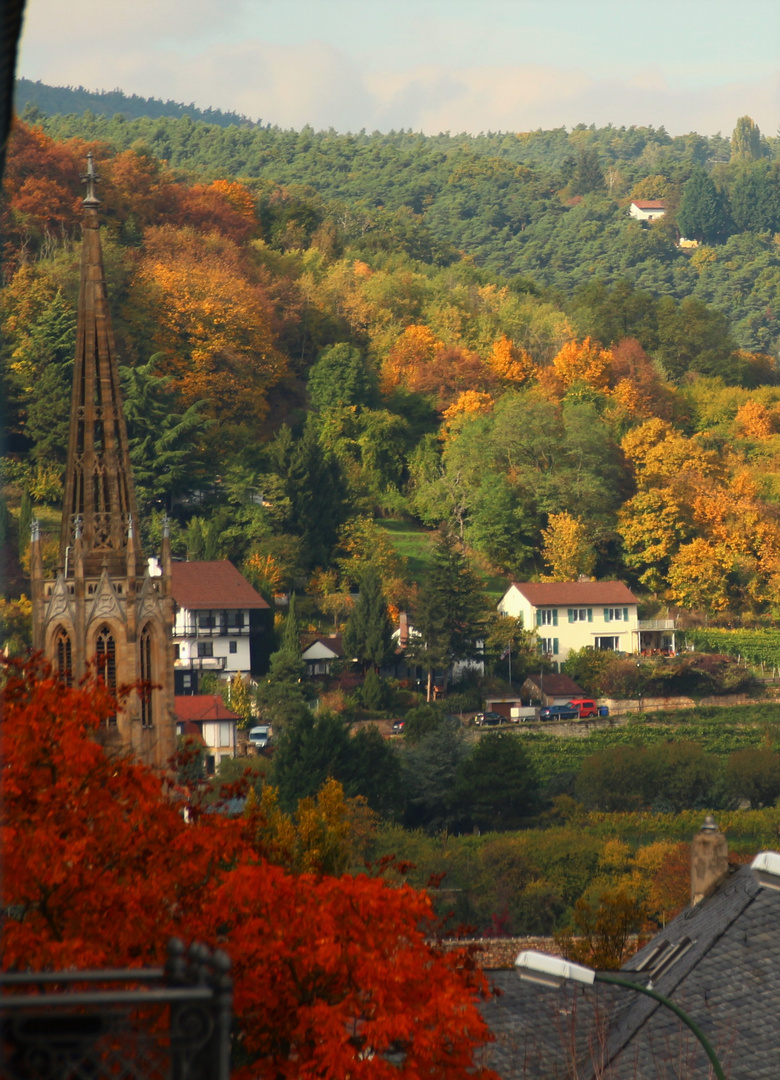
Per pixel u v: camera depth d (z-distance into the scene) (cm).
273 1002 5362
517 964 5278
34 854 5703
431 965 5669
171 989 2450
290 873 6788
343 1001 5353
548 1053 7050
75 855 5809
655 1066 6812
